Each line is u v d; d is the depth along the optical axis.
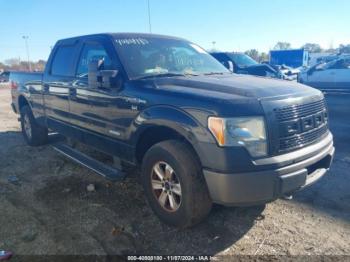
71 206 3.94
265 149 2.89
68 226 3.49
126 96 3.72
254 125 2.86
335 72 14.98
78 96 4.62
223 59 13.59
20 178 4.88
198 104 3.01
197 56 4.81
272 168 2.88
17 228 3.46
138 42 4.38
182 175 3.12
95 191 4.34
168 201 3.42
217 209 3.78
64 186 4.54
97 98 4.20
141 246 3.13
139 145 3.79
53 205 3.98
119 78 3.87
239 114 2.84
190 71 4.31
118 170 4.28
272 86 3.36
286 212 3.72
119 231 3.37
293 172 2.98
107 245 3.15
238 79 3.76
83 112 4.59
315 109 3.39
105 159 5.37
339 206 3.84
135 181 4.62
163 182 3.41
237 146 2.82
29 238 3.27
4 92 22.64
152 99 3.42
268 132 2.89
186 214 3.18
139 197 4.14
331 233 3.29
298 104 3.15
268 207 3.83
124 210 3.82
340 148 6.19
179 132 3.13
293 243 3.13
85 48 4.70
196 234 3.31
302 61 28.58
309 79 15.96
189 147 3.21
